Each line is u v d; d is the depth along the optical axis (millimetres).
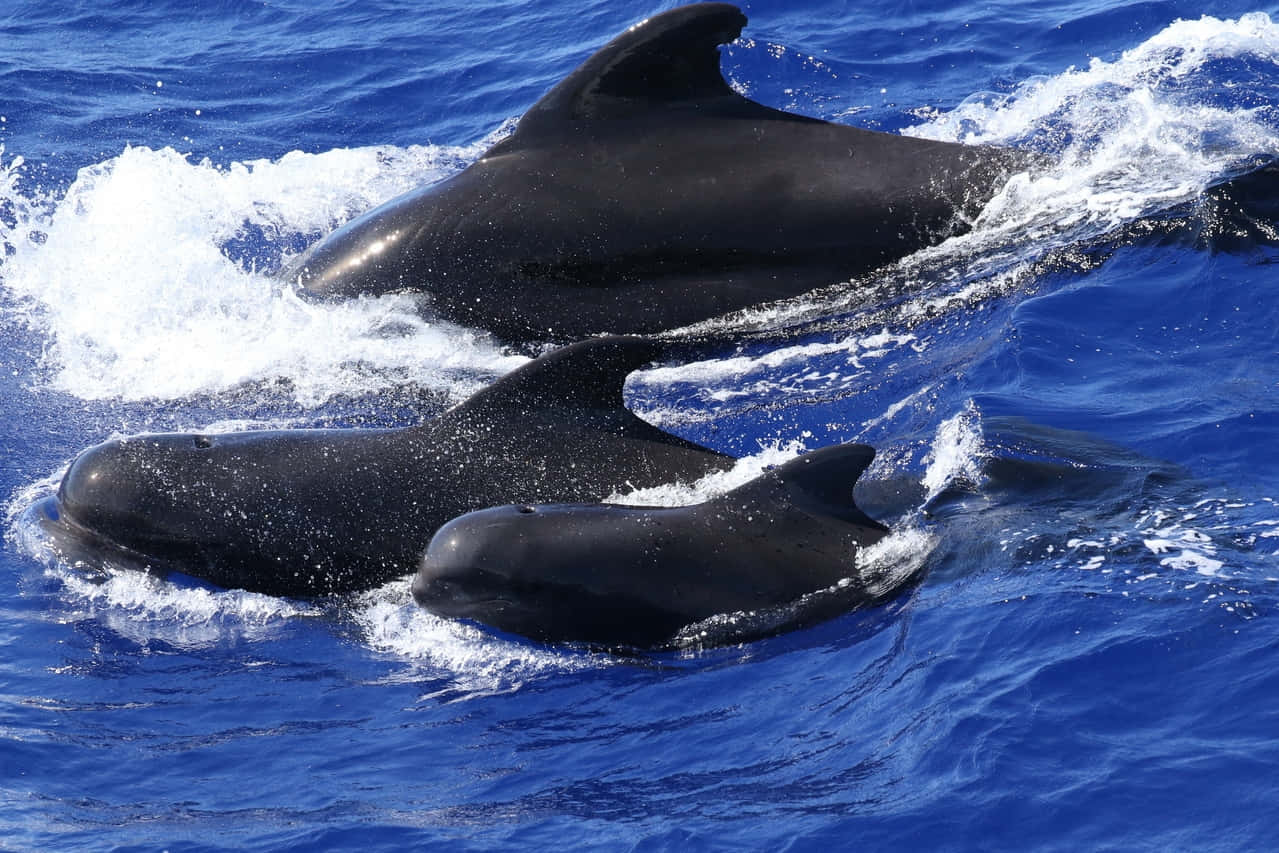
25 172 59219
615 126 44562
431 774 28375
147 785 28438
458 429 35188
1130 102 53781
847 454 32438
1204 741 26078
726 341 43625
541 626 31656
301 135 63812
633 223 43969
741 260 43969
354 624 33750
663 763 28000
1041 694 27578
